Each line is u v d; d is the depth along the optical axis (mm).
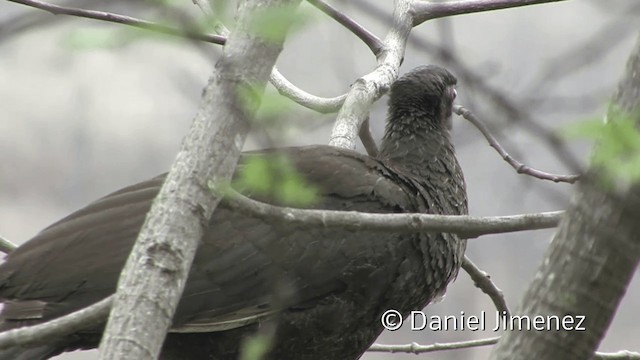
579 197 6852
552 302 6926
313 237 10531
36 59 20531
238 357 10570
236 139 7215
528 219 7949
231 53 7219
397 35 12781
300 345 10867
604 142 6301
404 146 11992
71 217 10211
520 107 7375
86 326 7316
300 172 10773
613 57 12648
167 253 7012
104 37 6324
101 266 9773
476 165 22281
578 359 6941
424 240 10922
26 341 7098
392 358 22234
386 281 10844
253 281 10352
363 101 12102
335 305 10727
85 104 25984
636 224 6703
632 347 25172
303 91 13039
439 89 12242
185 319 10188
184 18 6375
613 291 6836
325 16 6703
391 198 11031
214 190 7164
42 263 9789
